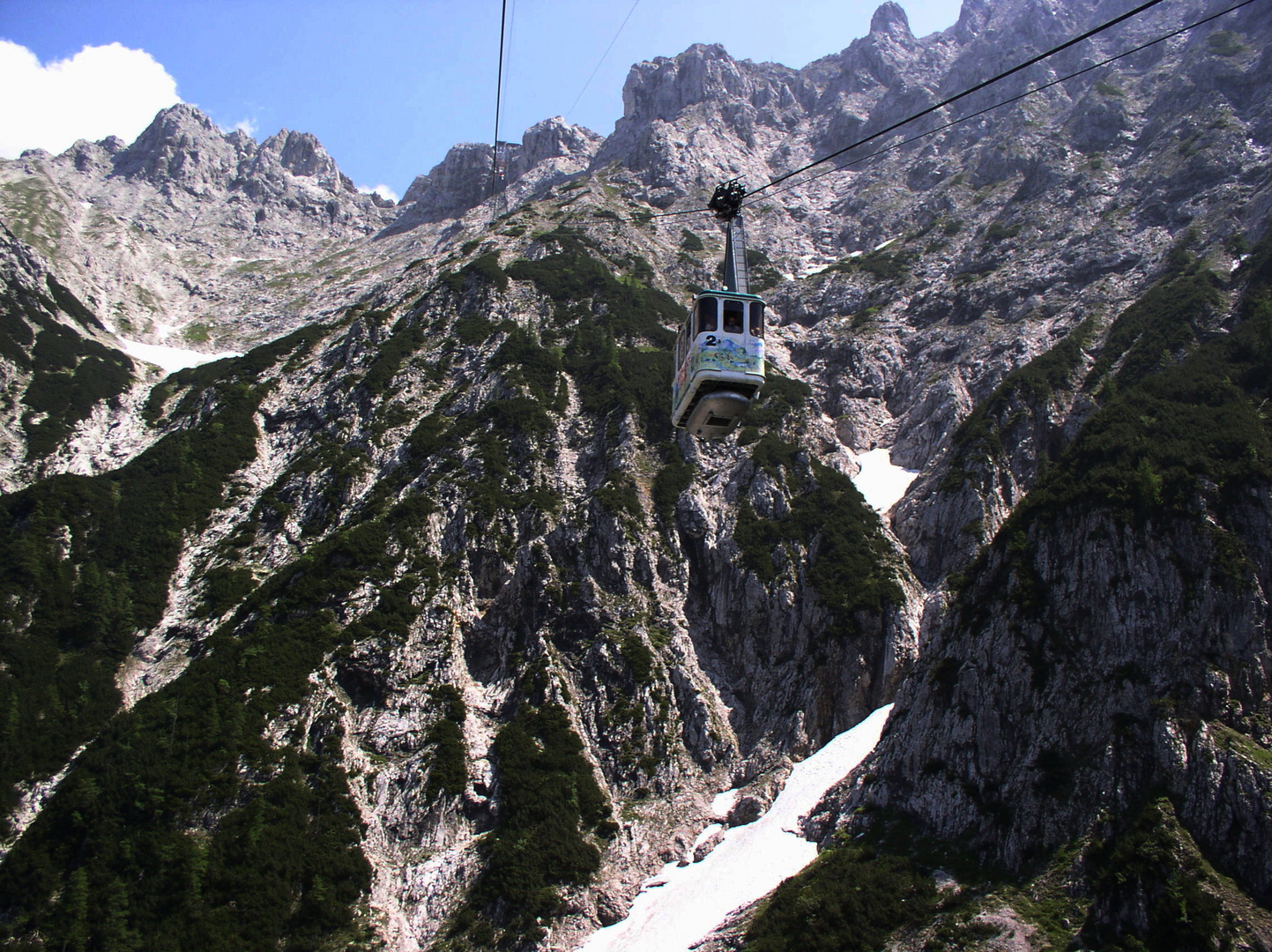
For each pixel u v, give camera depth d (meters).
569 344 118.56
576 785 74.00
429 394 114.38
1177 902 48.91
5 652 84.25
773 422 107.44
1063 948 50.75
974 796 62.09
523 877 67.12
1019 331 112.56
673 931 63.22
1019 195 145.38
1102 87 156.75
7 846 71.62
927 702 68.19
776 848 68.19
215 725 73.69
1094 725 60.88
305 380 122.56
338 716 76.56
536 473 98.81
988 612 69.50
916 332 125.75
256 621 83.94
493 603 88.31
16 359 126.19
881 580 85.38
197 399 121.44
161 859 65.19
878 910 56.84
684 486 96.50
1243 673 58.72
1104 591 65.75
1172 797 54.66
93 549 96.44
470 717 79.12
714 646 86.75
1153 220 121.75
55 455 113.12
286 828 68.06
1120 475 70.56
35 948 61.06
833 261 158.50
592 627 84.62
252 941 62.34
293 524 99.38
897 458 107.12
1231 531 64.38
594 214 160.25
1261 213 107.06
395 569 88.25
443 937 65.38
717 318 37.06
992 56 187.62
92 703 81.62
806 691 79.62
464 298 129.00
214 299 185.75
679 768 77.06
